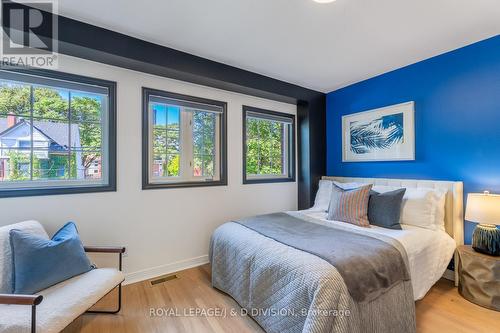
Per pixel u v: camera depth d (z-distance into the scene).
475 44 2.26
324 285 1.30
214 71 2.63
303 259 1.51
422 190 2.39
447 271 2.43
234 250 2.03
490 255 1.96
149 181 2.56
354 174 3.35
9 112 1.98
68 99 2.21
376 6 1.71
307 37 2.14
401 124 2.81
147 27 1.99
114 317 1.84
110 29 2.02
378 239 1.85
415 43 2.26
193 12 1.79
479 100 2.25
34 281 1.47
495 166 2.17
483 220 1.97
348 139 3.42
